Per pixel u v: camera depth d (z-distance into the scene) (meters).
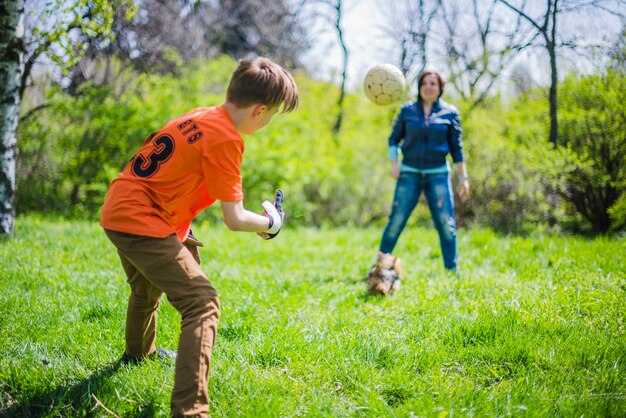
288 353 3.06
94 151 9.71
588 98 8.04
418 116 5.19
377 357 3.03
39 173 9.69
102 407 2.48
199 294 2.36
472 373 2.90
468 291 4.31
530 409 2.45
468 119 9.13
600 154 8.09
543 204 8.85
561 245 5.98
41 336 3.22
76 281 4.41
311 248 7.47
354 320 3.71
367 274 5.21
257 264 6.10
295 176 10.44
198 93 10.48
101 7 6.02
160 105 9.93
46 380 2.68
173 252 2.34
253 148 10.30
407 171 5.27
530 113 8.73
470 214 9.73
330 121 13.65
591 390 2.66
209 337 2.32
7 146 6.27
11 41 6.15
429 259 6.20
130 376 2.71
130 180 2.38
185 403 2.22
